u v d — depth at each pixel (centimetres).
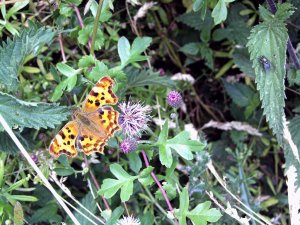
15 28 25
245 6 29
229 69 31
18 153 24
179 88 30
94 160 25
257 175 30
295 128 25
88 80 23
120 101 23
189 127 25
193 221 21
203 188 24
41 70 27
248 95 30
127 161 26
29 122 21
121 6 28
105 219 23
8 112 21
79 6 26
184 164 29
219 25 31
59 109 21
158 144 22
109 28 28
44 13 26
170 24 31
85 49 28
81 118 20
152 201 25
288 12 21
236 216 22
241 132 30
